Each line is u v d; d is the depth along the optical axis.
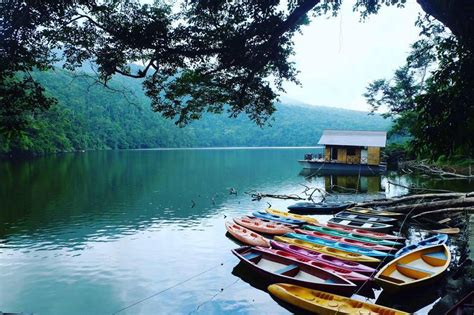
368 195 23.55
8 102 6.82
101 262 11.72
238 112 10.12
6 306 8.95
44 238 14.30
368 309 7.52
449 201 14.96
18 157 53.62
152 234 14.89
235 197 23.39
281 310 8.41
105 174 34.62
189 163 49.38
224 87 9.05
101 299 9.27
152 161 51.81
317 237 13.16
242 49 7.54
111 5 7.37
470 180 27.33
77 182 29.16
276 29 7.45
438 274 8.90
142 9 7.54
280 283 9.22
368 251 11.45
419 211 15.99
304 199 22.23
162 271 10.95
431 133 5.80
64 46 7.51
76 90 71.88
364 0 8.41
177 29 7.48
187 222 16.91
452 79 5.73
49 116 61.03
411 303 8.54
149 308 8.80
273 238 13.86
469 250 10.38
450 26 5.82
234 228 14.68
